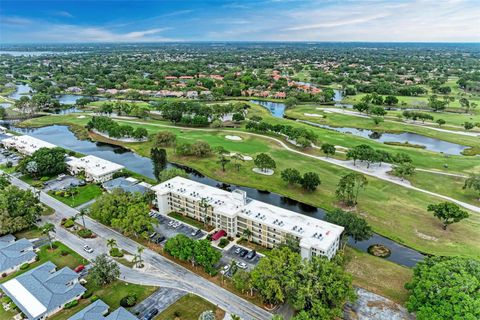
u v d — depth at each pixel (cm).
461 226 12125
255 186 15575
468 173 16575
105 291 8856
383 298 8738
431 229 11994
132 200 12088
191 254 9556
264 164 16450
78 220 12288
